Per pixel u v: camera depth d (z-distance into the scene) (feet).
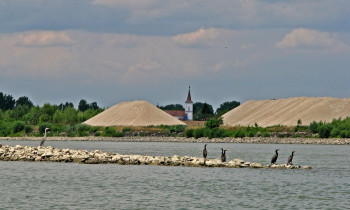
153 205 449.89
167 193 505.66
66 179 588.50
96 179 589.32
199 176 617.21
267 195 499.92
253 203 462.60
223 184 560.20
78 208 434.71
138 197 484.74
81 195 491.72
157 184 557.33
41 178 595.06
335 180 598.34
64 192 506.89
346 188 542.16
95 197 482.69
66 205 446.19
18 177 601.62
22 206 440.45
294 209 439.63
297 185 559.38
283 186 551.59
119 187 537.24
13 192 504.84
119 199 474.08
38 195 489.67
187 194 501.56
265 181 583.58
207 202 464.65
